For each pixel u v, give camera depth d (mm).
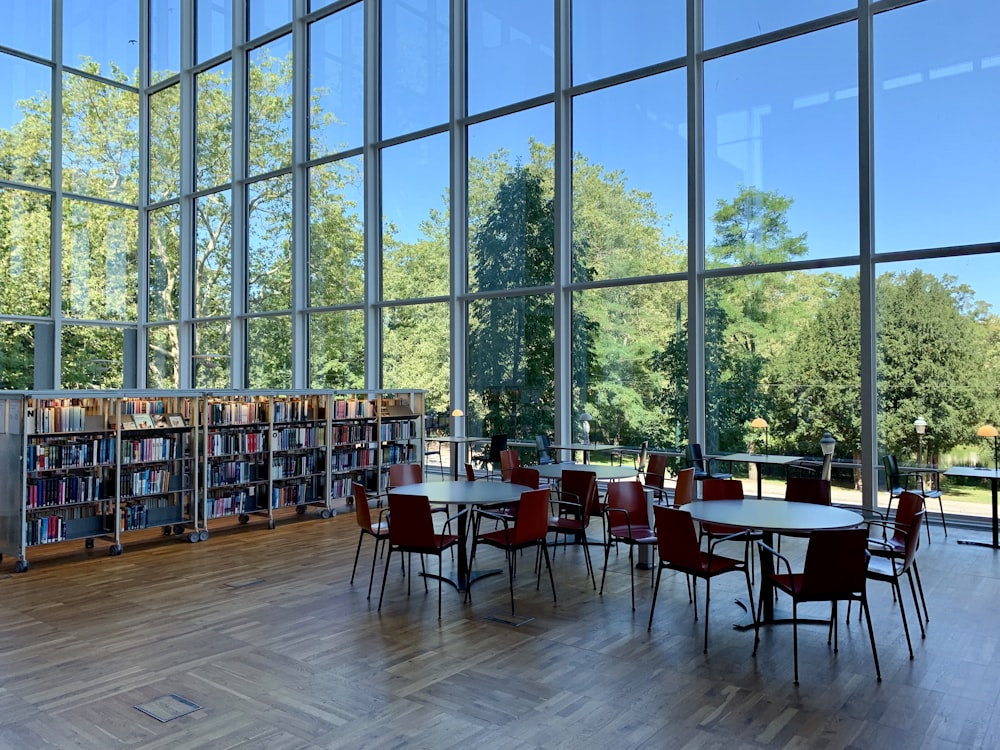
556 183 9016
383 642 4199
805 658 3938
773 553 4020
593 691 3494
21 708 3322
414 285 10461
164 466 7211
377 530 5551
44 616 4719
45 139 12508
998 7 6500
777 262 7594
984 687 3535
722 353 7965
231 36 12477
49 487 6148
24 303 12250
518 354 9516
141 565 6113
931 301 6852
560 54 8930
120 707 3328
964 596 5043
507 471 7398
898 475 6805
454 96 9875
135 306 13859
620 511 5016
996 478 6234
